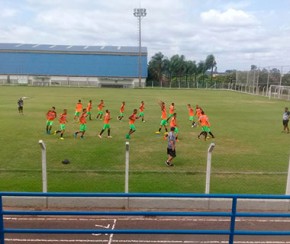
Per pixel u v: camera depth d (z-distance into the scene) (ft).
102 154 51.88
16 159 48.01
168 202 31.89
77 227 27.45
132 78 299.99
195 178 40.42
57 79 297.74
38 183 37.60
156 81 332.39
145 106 128.26
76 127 77.10
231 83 277.85
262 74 208.44
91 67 303.89
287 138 69.41
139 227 27.66
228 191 36.32
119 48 344.90
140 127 79.15
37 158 48.65
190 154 53.47
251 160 50.55
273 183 39.24
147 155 51.88
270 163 48.88
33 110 107.45
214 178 40.60
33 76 295.07
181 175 41.45
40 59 305.94
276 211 31.81
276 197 16.84
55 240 25.48
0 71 294.87
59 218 29.04
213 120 95.35
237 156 52.90
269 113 113.80
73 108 115.03
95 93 193.47
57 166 44.70
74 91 207.51
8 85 261.03
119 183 38.11
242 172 43.29
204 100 164.35
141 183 38.17
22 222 28.12
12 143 58.80
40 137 64.64
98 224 28.09
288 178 32.58
